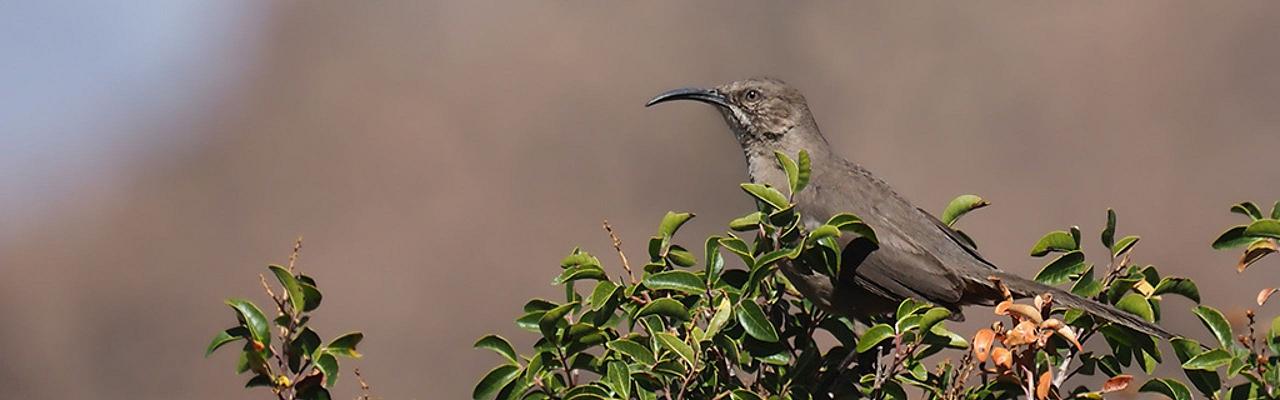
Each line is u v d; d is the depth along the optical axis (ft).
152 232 72.33
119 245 71.20
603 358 18.04
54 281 69.31
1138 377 46.55
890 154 75.72
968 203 22.26
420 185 72.84
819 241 19.15
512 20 82.94
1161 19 78.89
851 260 22.25
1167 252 67.41
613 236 19.01
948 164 74.54
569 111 76.79
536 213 71.26
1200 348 17.53
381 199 72.64
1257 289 62.28
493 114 77.41
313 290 17.28
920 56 80.53
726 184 73.61
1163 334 17.67
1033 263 67.72
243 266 70.28
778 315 20.49
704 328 19.10
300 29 84.64
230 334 17.22
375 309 65.21
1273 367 17.24
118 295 68.64
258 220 72.69
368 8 85.56
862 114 78.28
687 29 80.84
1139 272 18.94
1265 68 75.87
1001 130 76.07
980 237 69.62
